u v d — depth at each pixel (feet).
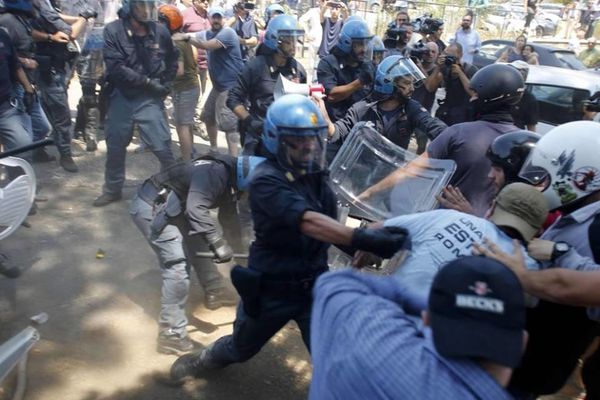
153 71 18.49
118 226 17.78
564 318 7.38
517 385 7.63
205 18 29.78
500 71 11.62
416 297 5.55
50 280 14.52
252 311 9.29
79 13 24.77
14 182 11.10
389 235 7.45
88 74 23.20
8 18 18.28
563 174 7.80
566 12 73.56
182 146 22.66
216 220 17.74
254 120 17.08
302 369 12.24
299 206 8.33
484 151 11.41
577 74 26.08
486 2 66.49
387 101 14.38
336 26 34.09
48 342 12.21
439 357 4.52
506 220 7.16
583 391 12.07
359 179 11.36
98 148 24.44
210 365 10.91
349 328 5.03
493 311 4.25
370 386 4.67
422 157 11.23
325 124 8.70
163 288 11.98
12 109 17.19
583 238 7.55
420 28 28.89
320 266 9.36
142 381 11.40
